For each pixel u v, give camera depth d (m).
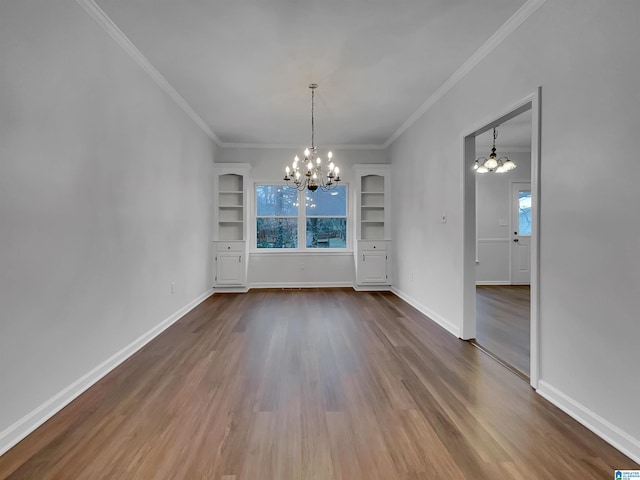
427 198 4.28
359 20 2.57
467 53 3.04
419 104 4.28
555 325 2.11
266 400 2.14
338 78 3.53
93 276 2.40
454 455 1.62
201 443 1.71
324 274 6.43
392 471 1.51
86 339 2.31
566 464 1.55
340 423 1.89
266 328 3.74
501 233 6.67
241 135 5.68
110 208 2.61
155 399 2.15
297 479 1.46
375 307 4.77
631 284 1.65
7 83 1.70
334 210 6.55
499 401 2.13
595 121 1.84
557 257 2.10
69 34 2.15
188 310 4.50
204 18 2.53
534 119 2.29
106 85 2.56
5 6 1.69
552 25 2.15
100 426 1.85
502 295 5.63
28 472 1.50
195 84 3.67
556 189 2.11
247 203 6.01
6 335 1.69
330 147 6.33
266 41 2.85
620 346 1.69
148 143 3.27
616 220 1.72
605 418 1.76
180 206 4.17
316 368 2.64
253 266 6.34
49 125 1.98
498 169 5.25
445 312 3.76
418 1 2.35
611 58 1.75
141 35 2.74
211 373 2.55
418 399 2.16
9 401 1.70
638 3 1.62
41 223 1.92
